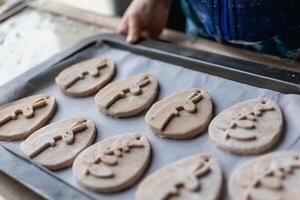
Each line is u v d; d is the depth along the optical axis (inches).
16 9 28.0
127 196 14.7
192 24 25.4
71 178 15.7
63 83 20.2
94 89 19.9
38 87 20.8
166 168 15.1
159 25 25.2
